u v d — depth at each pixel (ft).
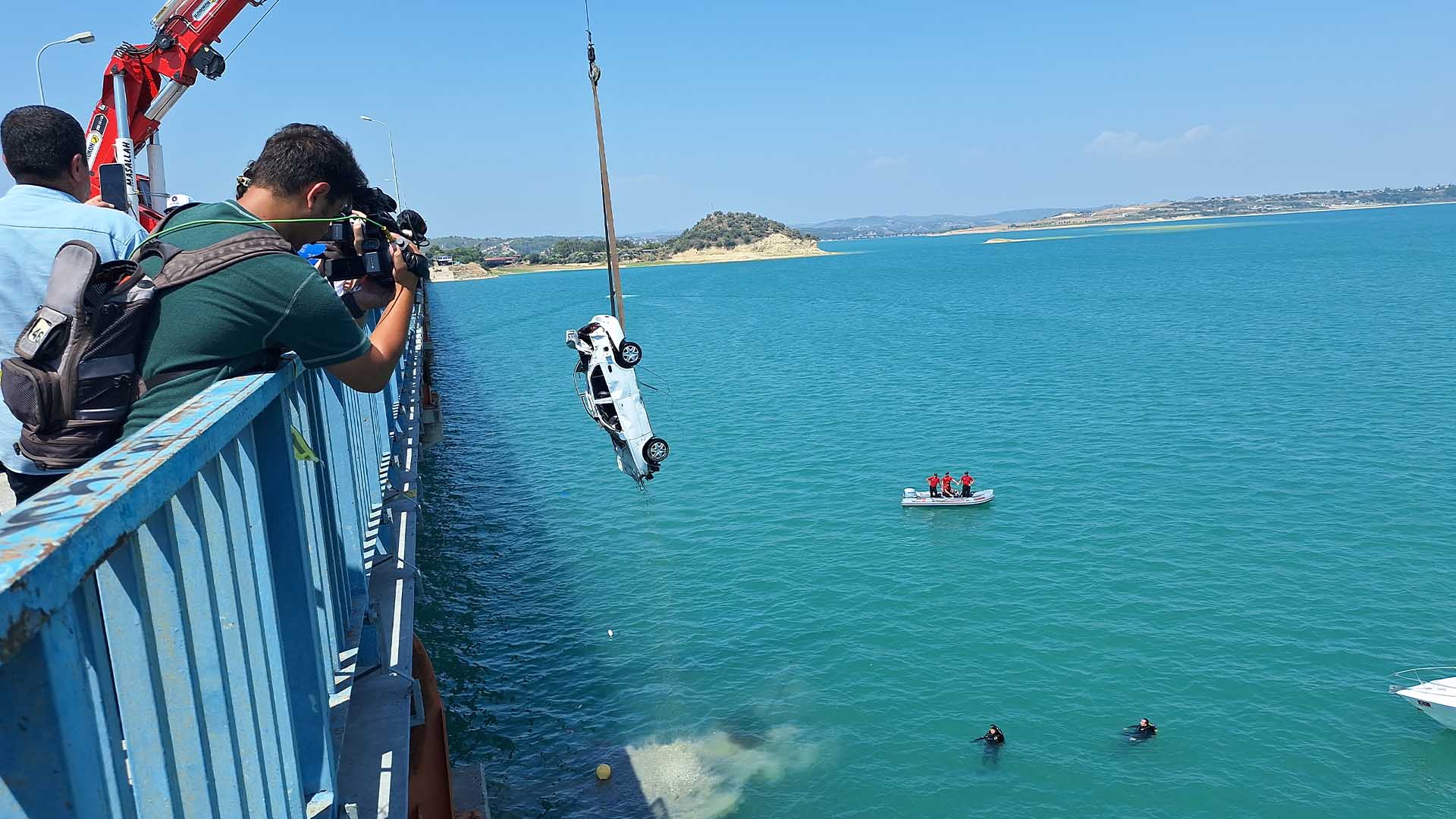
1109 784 78.69
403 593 25.84
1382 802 75.25
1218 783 78.23
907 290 640.58
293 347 12.56
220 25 69.05
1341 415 196.95
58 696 5.30
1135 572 119.75
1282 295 455.63
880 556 129.39
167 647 8.15
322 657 13.89
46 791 5.35
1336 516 136.46
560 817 77.56
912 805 77.05
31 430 11.28
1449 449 167.84
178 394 11.64
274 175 14.15
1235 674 94.32
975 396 238.48
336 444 21.08
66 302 10.93
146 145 70.49
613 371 40.96
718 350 362.74
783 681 97.04
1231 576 117.39
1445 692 85.20
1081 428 197.36
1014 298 531.09
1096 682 94.32
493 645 107.55
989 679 95.61
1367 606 107.55
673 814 77.30
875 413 224.12
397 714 18.26
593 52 36.83
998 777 80.12
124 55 66.95
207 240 12.01
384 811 14.97
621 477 174.40
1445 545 123.85
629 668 100.73
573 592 121.60
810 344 369.09
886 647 103.30
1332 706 88.17
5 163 14.94
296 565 13.24
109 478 6.85
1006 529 137.39
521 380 308.40
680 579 124.26
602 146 38.17
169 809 7.91
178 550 8.47
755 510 151.43
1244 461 166.71
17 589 4.56
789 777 81.10
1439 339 292.20
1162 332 345.10
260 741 10.63
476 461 195.00
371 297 15.93
